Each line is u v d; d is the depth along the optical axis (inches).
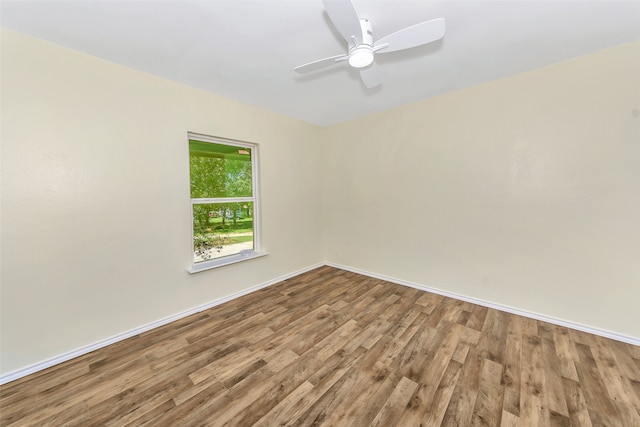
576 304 85.9
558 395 58.7
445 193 111.8
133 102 83.7
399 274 130.2
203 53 74.9
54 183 70.4
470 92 102.2
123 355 75.0
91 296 77.5
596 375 64.8
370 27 62.1
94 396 60.0
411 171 121.8
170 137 92.9
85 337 76.5
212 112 104.1
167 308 94.0
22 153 65.8
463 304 106.2
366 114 134.5
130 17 59.1
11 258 65.2
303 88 100.3
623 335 78.7
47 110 68.8
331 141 154.3
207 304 105.1
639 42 72.4
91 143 76.0
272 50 73.7
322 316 97.4
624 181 76.7
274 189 131.5
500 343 78.8
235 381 64.6
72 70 72.2
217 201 112.5
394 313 99.0
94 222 77.4
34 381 64.8
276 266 134.0
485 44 72.8
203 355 74.9
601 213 80.4
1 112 62.9
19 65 64.6
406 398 58.7
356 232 146.9
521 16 61.0
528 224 93.3
